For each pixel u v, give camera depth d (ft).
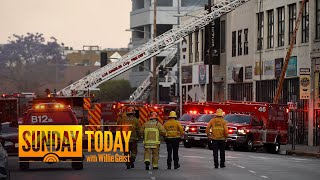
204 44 267.39
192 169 116.16
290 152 175.73
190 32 252.21
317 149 181.57
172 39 252.42
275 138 180.65
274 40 228.84
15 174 107.14
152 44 251.80
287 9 222.28
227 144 173.68
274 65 227.61
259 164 127.75
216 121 119.55
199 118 188.85
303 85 179.73
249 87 244.22
